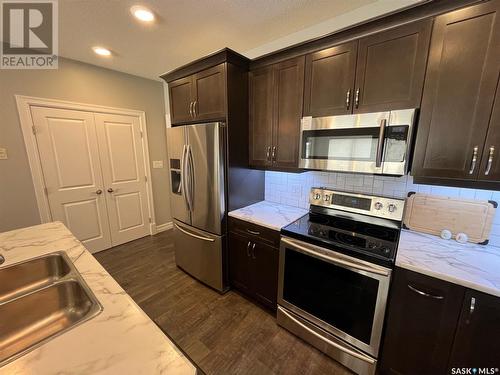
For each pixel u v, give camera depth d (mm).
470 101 1113
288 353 1580
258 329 1788
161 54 2473
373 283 1281
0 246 1347
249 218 1923
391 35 1287
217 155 1922
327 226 1718
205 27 1932
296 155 1802
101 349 635
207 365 1495
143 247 3250
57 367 583
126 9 1666
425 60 1203
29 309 923
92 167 2932
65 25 1871
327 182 2047
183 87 2227
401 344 1283
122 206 3299
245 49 2393
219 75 1877
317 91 1614
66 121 2654
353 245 1390
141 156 3424
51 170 2609
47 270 1237
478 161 1128
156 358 609
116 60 2643
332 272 1441
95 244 3070
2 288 1109
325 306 1512
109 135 3045
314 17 1821
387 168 1346
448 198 1470
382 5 1618
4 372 565
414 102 1259
